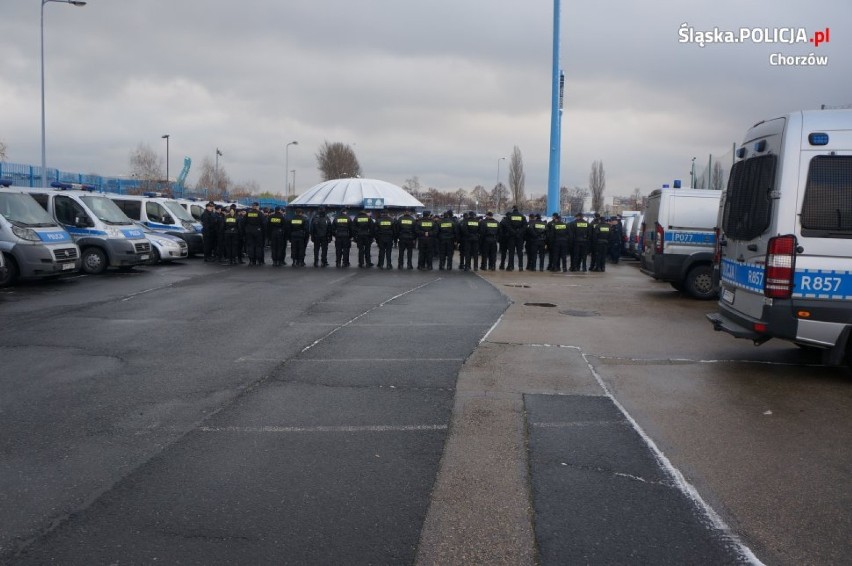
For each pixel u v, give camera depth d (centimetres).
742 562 339
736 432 532
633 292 1484
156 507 392
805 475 449
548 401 612
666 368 741
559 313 1138
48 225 1485
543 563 336
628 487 427
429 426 542
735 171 805
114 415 561
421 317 1073
